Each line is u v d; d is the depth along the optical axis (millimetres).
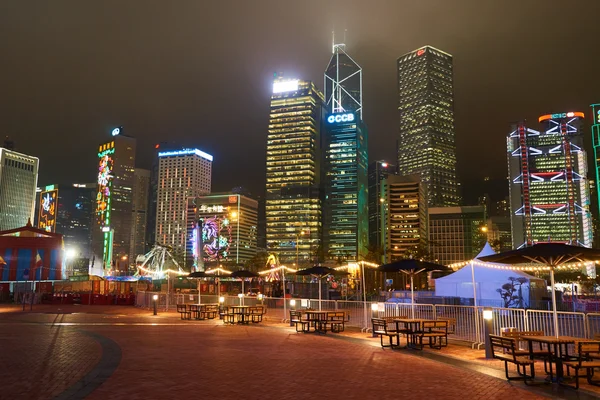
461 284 41250
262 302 34219
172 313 38312
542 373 13336
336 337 21750
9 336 21000
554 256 13117
